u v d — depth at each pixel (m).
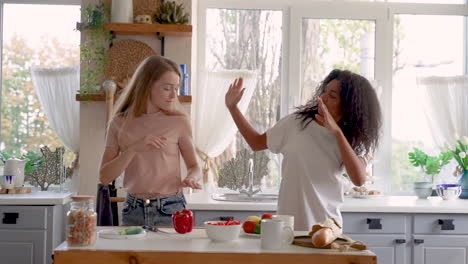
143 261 1.62
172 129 2.31
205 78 3.86
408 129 4.04
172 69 2.28
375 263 1.62
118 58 3.54
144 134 2.29
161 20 3.49
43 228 3.19
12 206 3.18
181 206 2.30
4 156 3.81
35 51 3.98
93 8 3.57
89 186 3.59
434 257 3.20
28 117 3.96
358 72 4.04
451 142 3.94
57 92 3.85
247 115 3.98
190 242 1.79
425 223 3.21
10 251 3.17
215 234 1.81
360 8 4.01
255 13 4.02
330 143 2.35
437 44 4.09
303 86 3.99
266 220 1.73
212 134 3.83
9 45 3.97
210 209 3.14
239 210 3.16
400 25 4.07
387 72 4.03
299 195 2.33
